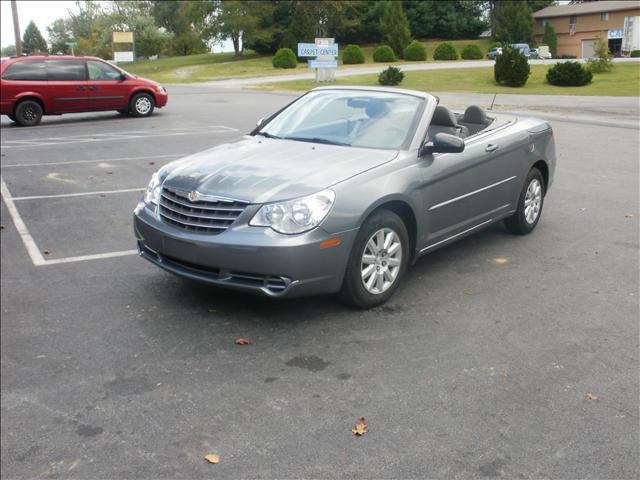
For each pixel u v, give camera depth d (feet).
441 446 10.00
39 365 13.10
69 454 10.16
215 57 247.29
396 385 11.89
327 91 19.72
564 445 10.00
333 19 226.79
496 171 19.20
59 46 356.79
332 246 13.93
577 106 70.85
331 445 10.07
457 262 19.01
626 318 14.92
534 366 12.59
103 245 21.58
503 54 110.52
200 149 42.19
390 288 15.72
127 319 15.20
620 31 234.17
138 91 62.85
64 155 40.34
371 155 16.01
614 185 30.07
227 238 13.74
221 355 13.23
